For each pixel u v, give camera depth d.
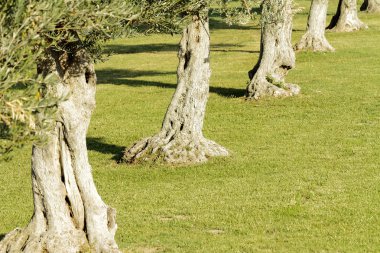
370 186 22.34
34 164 15.90
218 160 26.12
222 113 34.34
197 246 17.86
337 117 32.28
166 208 21.17
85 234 16.14
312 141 28.47
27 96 10.53
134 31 14.54
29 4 10.68
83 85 15.66
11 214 21.67
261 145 28.27
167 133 26.67
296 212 20.19
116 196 22.67
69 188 15.98
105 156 28.06
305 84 39.94
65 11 11.46
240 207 20.86
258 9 62.47
